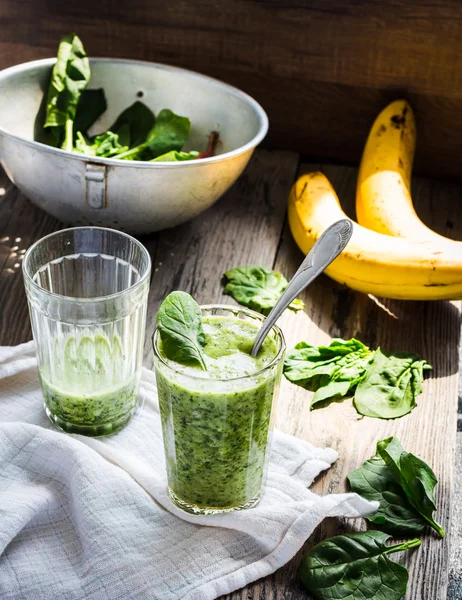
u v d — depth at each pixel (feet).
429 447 2.80
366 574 2.45
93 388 2.70
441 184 4.00
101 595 2.40
